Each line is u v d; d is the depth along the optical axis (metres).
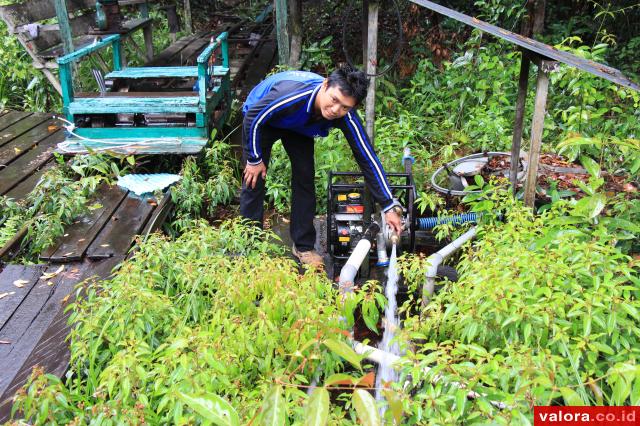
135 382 2.28
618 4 7.23
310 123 3.21
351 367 2.72
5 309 3.23
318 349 2.27
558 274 2.49
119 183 4.56
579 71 4.31
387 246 3.54
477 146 5.14
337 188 3.67
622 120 4.89
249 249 3.39
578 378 2.02
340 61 7.75
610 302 2.29
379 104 5.99
